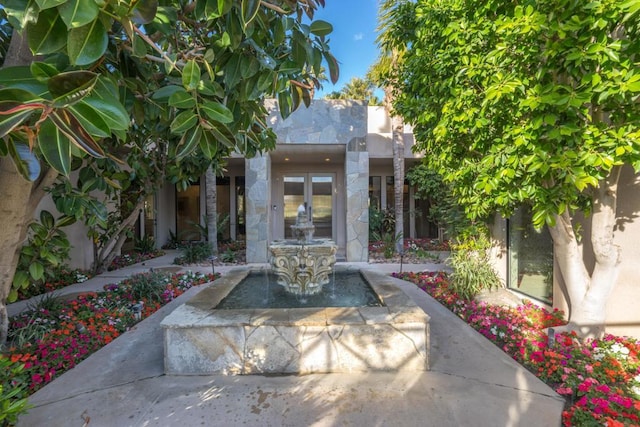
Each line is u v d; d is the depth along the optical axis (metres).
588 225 3.41
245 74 1.77
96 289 5.28
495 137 2.88
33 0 1.04
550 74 2.49
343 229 10.19
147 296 4.67
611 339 2.94
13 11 1.01
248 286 4.54
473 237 5.68
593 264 3.34
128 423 1.99
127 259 8.17
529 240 4.59
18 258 3.23
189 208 12.34
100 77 1.21
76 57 1.06
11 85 1.08
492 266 5.12
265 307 3.66
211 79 1.65
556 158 2.25
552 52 2.21
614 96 2.08
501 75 2.54
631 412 1.96
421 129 4.46
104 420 2.02
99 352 3.03
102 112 1.16
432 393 2.31
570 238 3.08
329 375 2.61
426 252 9.07
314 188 10.26
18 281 3.29
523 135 2.40
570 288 3.19
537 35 2.31
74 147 1.28
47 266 3.95
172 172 5.88
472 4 2.88
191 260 8.02
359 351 2.67
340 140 7.97
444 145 3.59
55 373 2.60
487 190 2.69
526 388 2.38
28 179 1.40
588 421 1.91
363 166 7.99
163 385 2.45
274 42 1.75
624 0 1.84
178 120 1.55
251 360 2.65
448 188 6.96
